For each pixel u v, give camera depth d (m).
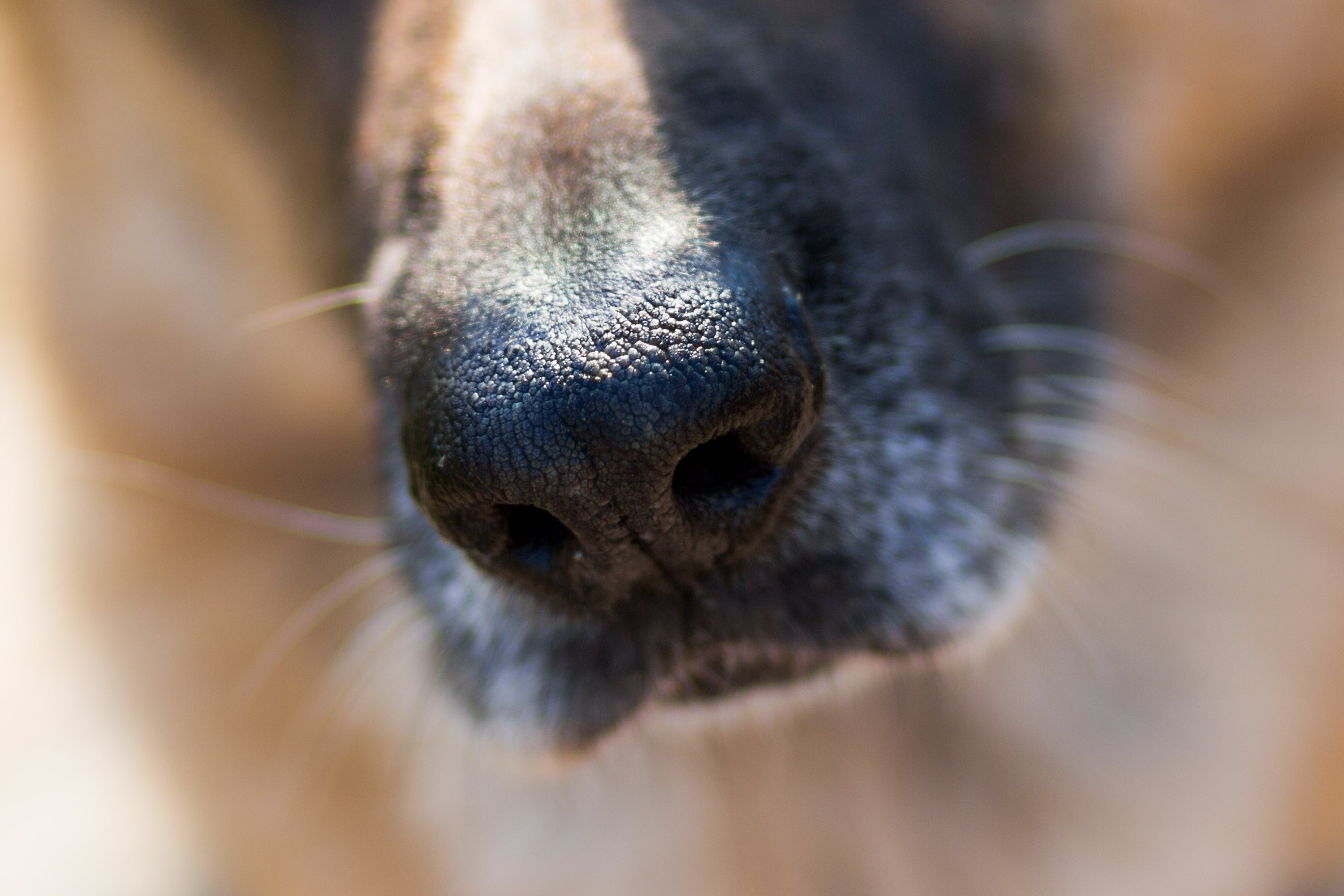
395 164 0.35
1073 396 0.40
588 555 0.31
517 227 0.31
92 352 0.45
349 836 0.46
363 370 0.38
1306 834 0.49
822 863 0.46
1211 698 0.45
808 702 0.35
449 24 0.36
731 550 0.31
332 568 0.46
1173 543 0.45
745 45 0.35
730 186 0.32
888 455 0.33
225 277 0.44
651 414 0.30
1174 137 0.42
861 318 0.33
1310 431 0.45
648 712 0.34
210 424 0.45
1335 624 0.46
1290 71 0.42
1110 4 0.40
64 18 0.43
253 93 0.41
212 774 0.46
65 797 0.46
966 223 0.38
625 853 0.46
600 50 0.33
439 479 0.30
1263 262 0.44
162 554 0.46
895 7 0.38
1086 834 0.46
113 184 0.44
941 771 0.45
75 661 0.47
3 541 0.48
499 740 0.34
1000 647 0.39
